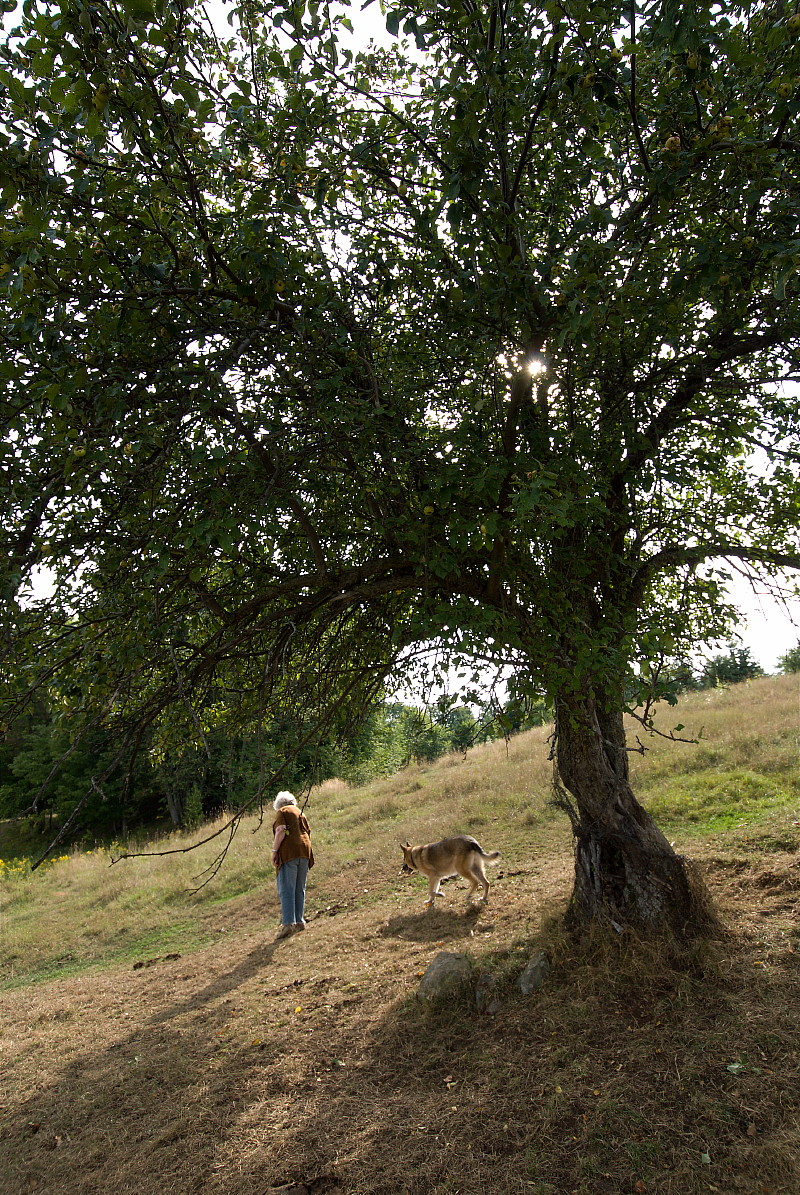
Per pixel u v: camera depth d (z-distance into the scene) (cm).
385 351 484
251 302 369
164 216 367
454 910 743
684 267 406
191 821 2548
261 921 919
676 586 623
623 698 449
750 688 1638
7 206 280
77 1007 748
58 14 249
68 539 353
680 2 275
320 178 366
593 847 539
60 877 1488
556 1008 464
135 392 335
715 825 787
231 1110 459
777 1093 339
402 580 462
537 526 377
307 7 329
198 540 319
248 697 552
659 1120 343
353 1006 566
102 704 397
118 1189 402
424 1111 404
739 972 446
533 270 366
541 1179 329
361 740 652
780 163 354
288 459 381
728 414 524
